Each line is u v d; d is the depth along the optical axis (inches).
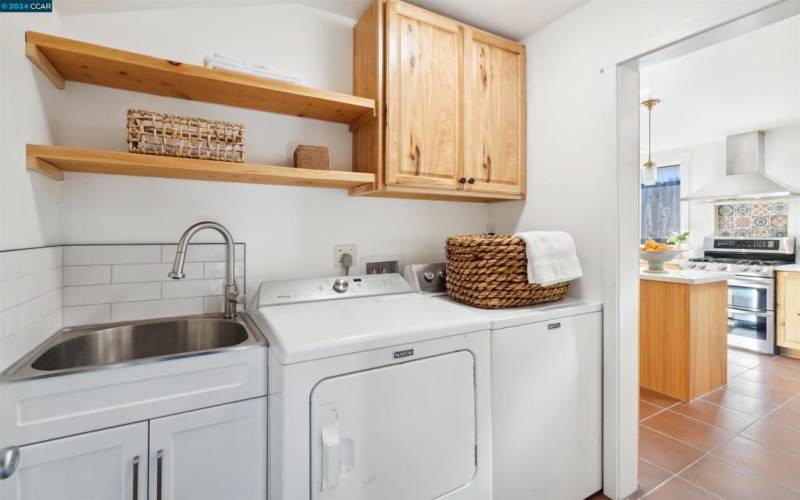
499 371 53.3
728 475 70.9
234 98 59.1
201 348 57.5
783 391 109.8
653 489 66.9
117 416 38.9
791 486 67.7
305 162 61.6
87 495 37.9
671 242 145.6
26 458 35.3
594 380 64.1
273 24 66.1
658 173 188.2
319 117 68.3
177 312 58.7
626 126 64.0
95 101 54.0
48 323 47.2
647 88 108.3
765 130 152.3
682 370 104.2
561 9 69.4
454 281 66.7
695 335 104.4
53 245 49.7
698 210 175.5
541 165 76.3
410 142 64.0
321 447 39.9
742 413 96.2
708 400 104.2
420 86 65.1
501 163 75.5
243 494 45.1
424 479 46.3
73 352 48.3
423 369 46.3
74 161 45.0
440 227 84.3
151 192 57.6
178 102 59.1
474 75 71.3
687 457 76.7
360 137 69.6
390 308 57.8
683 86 107.8
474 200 85.4
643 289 113.6
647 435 85.5
